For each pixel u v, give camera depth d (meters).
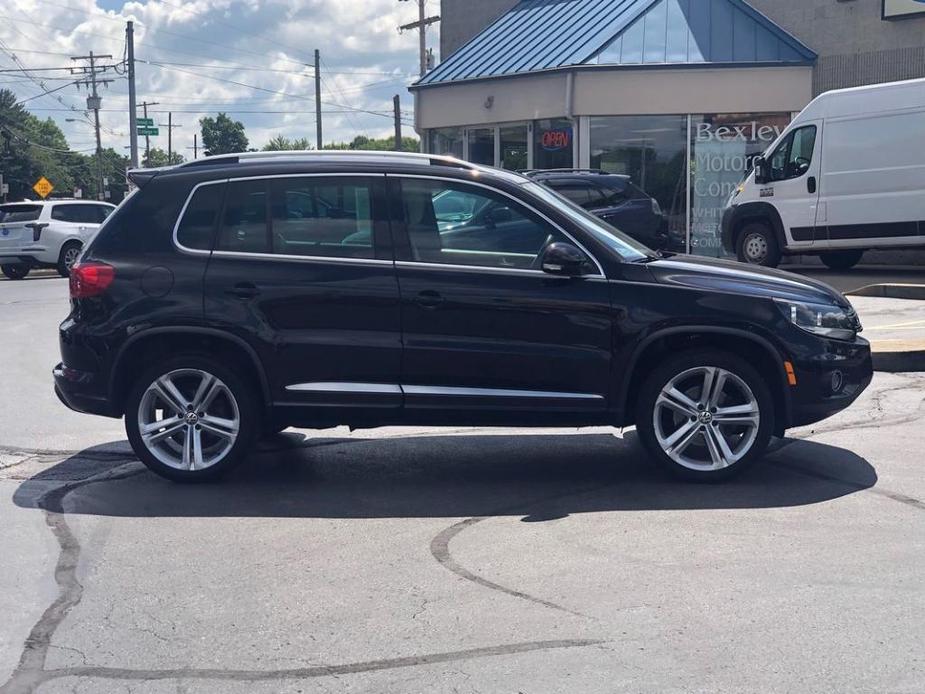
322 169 6.69
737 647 4.21
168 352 6.78
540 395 6.49
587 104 22.61
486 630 4.43
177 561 5.38
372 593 4.88
